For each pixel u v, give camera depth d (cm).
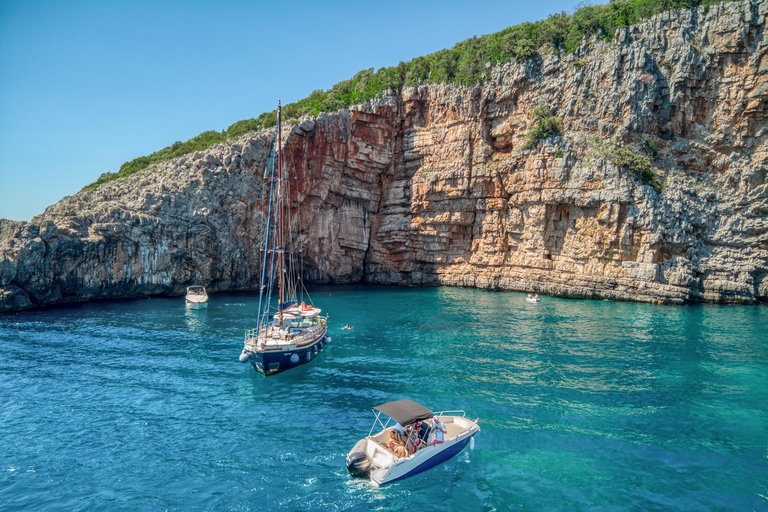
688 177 6247
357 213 8106
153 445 2205
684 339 4094
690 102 6262
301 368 3328
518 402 2678
